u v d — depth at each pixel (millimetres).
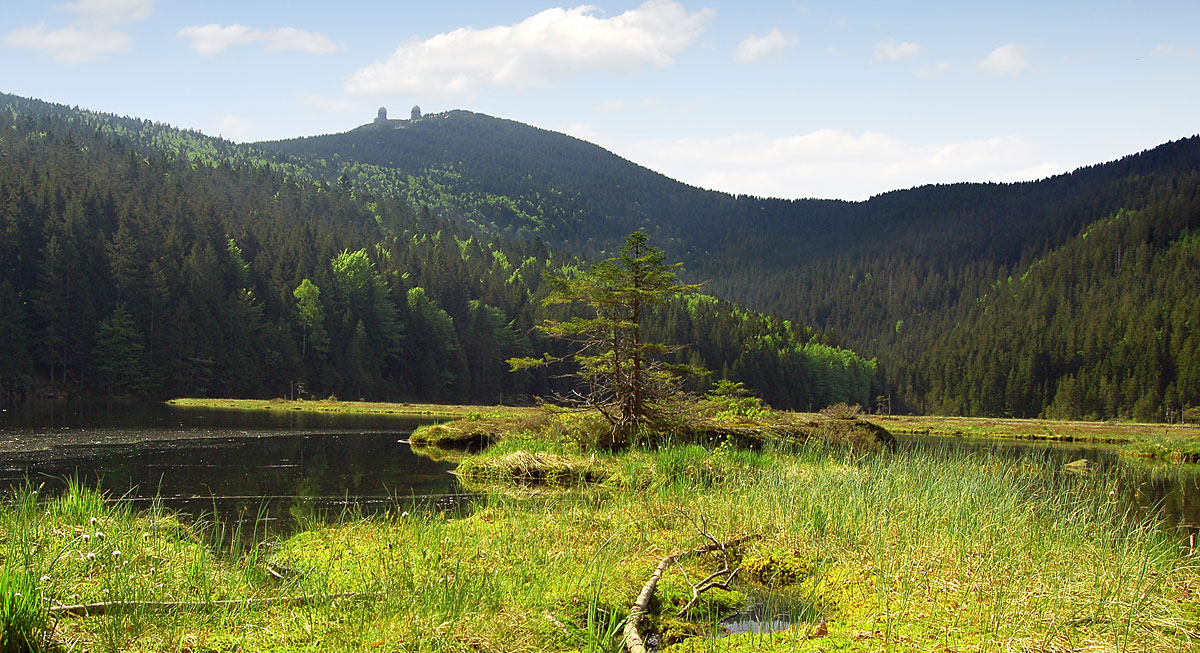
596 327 20766
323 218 156375
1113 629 6668
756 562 9141
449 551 8898
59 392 62219
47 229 72312
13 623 5043
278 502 13688
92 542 7516
